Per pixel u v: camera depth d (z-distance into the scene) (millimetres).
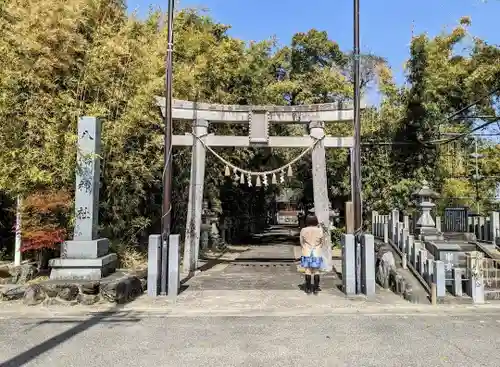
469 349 5094
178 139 11680
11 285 7965
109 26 10883
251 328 6070
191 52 15414
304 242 8773
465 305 7562
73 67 10055
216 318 6676
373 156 18297
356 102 8633
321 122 11781
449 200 17484
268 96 19406
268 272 11500
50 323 6320
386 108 18281
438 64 19609
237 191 21531
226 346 5219
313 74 21906
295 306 7492
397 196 17359
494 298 7941
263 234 29875
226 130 17188
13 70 9016
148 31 13172
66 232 8805
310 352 4984
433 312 7094
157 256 8297
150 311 7129
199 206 11602
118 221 11523
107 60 10273
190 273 11164
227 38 18344
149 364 4590
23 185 8648
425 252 8484
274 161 20484
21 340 5469
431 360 4707
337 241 18453
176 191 15539
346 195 19594
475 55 18344
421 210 12508
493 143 23047
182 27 15930
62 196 8609
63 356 4844
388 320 6555
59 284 7469
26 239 8523
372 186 18172
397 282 8531
